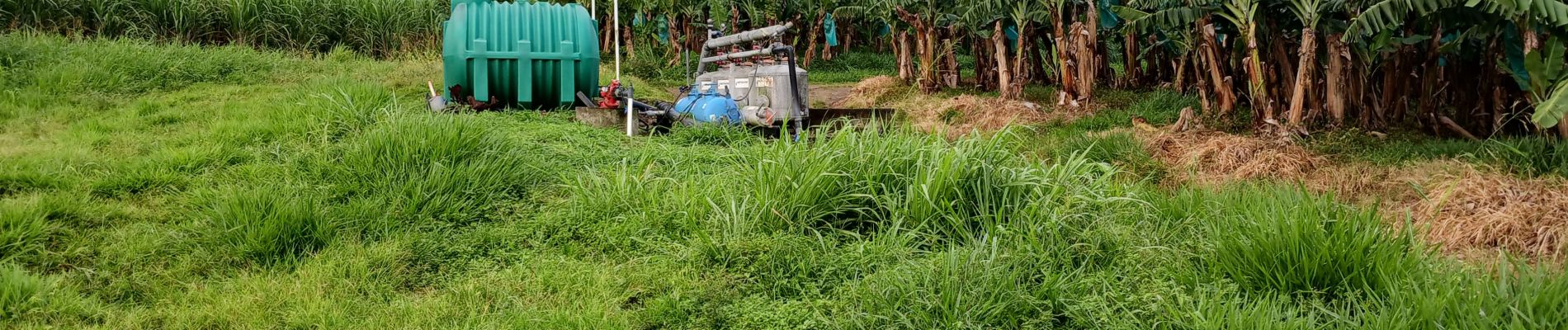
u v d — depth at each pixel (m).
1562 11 6.73
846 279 4.62
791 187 5.30
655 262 4.80
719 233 5.03
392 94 8.33
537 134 7.23
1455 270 4.71
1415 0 7.34
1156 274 4.65
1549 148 7.14
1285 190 6.54
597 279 4.62
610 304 4.37
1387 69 9.16
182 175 5.86
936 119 11.42
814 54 18.91
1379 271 4.35
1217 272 4.67
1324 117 9.06
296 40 13.58
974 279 4.31
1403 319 3.81
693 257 4.74
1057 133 10.08
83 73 8.85
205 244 4.84
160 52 10.33
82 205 5.20
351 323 4.18
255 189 5.33
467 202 5.54
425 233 5.14
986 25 13.27
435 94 8.55
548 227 5.25
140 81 9.35
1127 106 11.44
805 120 8.15
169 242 4.86
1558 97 6.85
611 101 8.27
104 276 4.52
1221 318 3.91
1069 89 11.31
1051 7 11.31
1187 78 12.31
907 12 13.97
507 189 5.73
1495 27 7.67
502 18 8.33
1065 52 11.33
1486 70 8.41
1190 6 9.48
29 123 7.27
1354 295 4.29
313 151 6.20
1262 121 8.99
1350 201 7.10
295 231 4.94
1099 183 5.69
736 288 4.52
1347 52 8.70
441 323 4.20
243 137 6.59
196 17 12.82
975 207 5.32
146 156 6.28
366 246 4.98
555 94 8.59
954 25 13.48
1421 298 3.93
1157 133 9.31
